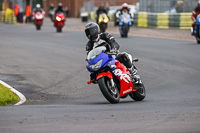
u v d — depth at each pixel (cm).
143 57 6588
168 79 4912
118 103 3400
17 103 3634
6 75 5188
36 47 8075
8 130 2248
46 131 2217
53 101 3775
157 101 3488
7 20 18875
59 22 11850
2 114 2788
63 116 2683
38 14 13350
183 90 4225
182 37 10106
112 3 19438
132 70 3534
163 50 7388
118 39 9469
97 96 4019
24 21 19862
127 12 10131
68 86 4578
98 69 3294
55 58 6612
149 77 5044
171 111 2808
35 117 2650
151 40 9244
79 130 2230
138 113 2755
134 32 11644
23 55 6969
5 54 7100
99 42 3366
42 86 4578
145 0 13988
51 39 9669
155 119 2508
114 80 3416
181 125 2306
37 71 5478
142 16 13400
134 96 3556
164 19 12631
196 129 2200
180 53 7012
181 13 12231
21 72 5403
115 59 3400
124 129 2233
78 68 5712
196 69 5566
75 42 8925
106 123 2412
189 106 3088
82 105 3341
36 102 3722
